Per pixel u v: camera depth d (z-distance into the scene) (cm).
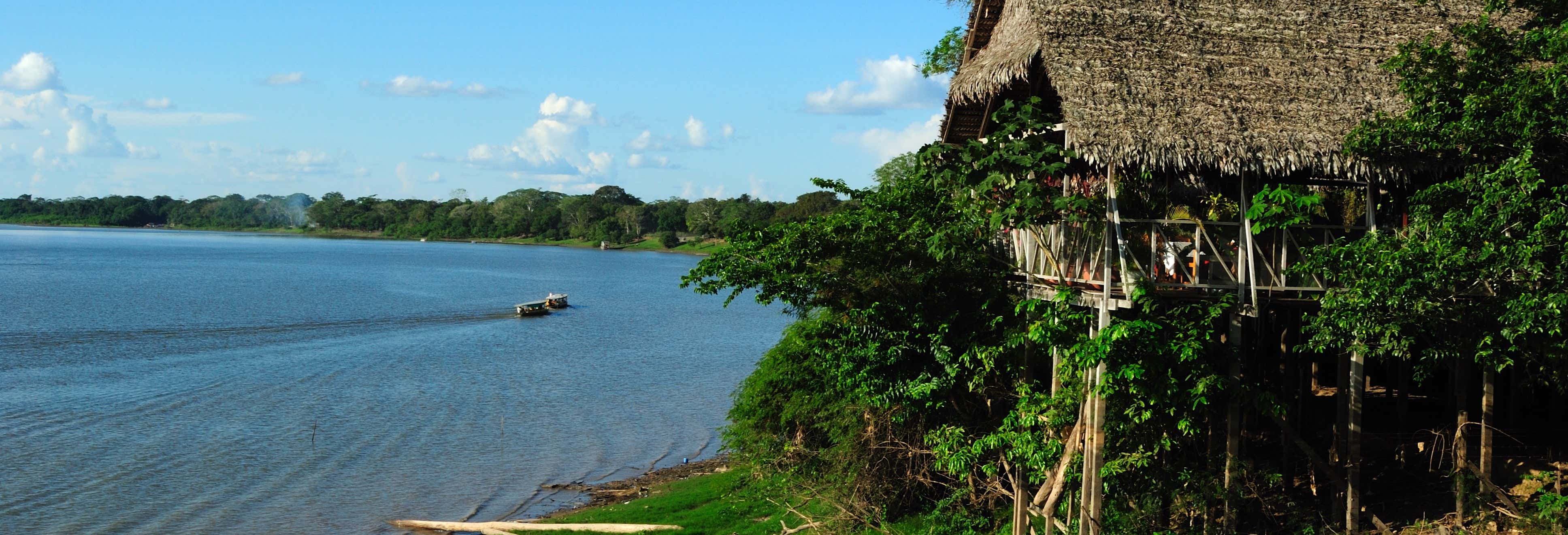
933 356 2278
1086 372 1820
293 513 3073
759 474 2991
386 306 8888
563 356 6212
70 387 4772
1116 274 1752
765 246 2306
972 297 2228
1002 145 1814
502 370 5619
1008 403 2317
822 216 2336
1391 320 1557
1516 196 1440
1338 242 1622
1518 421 2205
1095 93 1700
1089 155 1628
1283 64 1820
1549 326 1452
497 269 14888
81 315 7662
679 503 3120
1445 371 2644
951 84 2234
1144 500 1919
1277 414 1797
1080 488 1938
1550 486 1875
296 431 4056
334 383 5075
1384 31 1927
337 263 15650
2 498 3092
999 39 2148
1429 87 1611
